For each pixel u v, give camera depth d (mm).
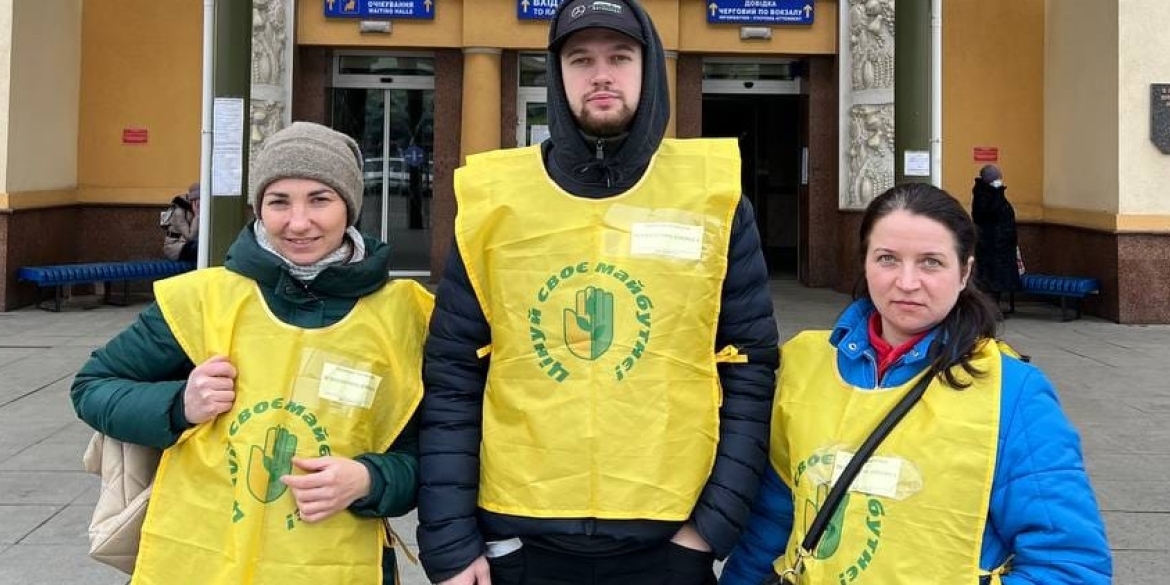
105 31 12570
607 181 2324
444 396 2361
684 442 2242
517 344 2275
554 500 2217
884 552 2014
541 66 13586
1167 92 10906
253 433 2223
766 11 13391
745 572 2424
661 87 2344
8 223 10742
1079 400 7363
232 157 6332
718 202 2324
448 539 2273
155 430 2229
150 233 12688
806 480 2168
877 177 12906
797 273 14812
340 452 2264
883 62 12805
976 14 12984
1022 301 12828
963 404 2041
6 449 5809
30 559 4180
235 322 2299
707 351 2297
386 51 13484
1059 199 12539
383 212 13891
